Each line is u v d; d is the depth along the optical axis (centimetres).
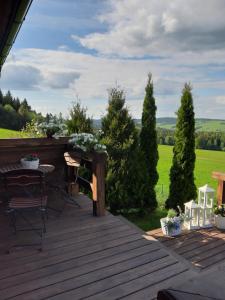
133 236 357
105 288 261
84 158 443
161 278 278
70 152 467
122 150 720
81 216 413
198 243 493
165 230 526
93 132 709
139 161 754
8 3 195
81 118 708
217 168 1095
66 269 286
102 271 285
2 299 241
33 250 317
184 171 768
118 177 723
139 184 753
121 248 328
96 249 324
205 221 567
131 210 764
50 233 358
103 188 414
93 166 413
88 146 412
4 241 335
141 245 336
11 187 441
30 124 600
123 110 728
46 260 299
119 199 724
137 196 750
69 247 326
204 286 154
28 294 248
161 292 147
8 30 261
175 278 279
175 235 525
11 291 251
